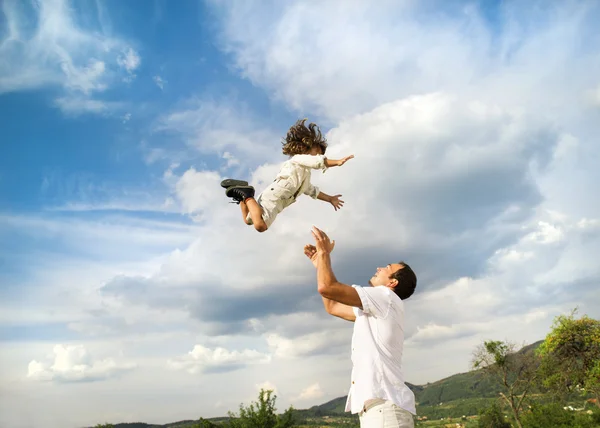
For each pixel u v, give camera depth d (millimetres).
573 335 34125
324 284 3463
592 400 41938
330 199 5664
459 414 89812
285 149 5344
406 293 4000
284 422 32625
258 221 4672
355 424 57188
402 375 3502
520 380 37438
